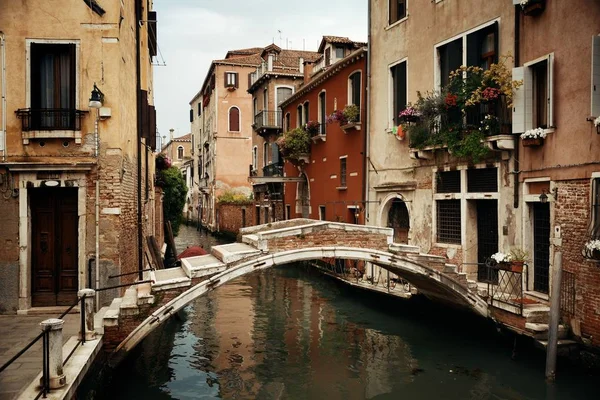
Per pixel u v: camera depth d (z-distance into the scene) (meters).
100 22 9.18
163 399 7.58
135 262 11.28
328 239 9.46
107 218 9.20
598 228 7.73
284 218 24.31
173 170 26.88
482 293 9.93
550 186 8.70
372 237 9.74
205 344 10.36
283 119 24.45
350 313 12.99
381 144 14.41
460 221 11.37
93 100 8.60
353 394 7.83
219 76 37.94
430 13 12.38
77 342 6.76
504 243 9.95
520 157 9.50
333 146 17.73
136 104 11.70
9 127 9.05
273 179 21.06
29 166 8.95
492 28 10.61
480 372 8.60
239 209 32.53
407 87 13.30
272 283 17.56
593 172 7.80
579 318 8.03
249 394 7.83
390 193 13.88
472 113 10.54
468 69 10.25
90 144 9.17
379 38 14.55
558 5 8.56
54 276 9.36
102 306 9.10
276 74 25.81
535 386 7.80
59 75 9.32
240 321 12.22
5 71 9.05
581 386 7.70
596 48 7.68
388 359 9.38
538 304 8.84
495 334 9.78
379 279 14.21
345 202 16.61
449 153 11.38
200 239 35.19
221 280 8.57
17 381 5.63
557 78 8.58
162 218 23.09
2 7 9.04
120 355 7.72
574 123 8.20
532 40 9.20
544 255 9.21
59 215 9.38
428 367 8.94
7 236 9.05
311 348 10.08
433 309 12.01
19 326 8.12
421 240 12.54
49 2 9.10
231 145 38.28
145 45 14.75
